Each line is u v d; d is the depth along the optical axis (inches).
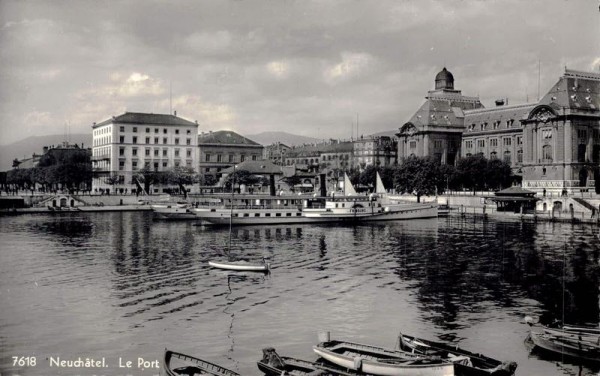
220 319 1795.0
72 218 5285.4
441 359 1346.0
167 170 7529.5
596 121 6688.0
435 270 2593.5
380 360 1373.0
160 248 3260.3
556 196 5674.2
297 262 2800.2
